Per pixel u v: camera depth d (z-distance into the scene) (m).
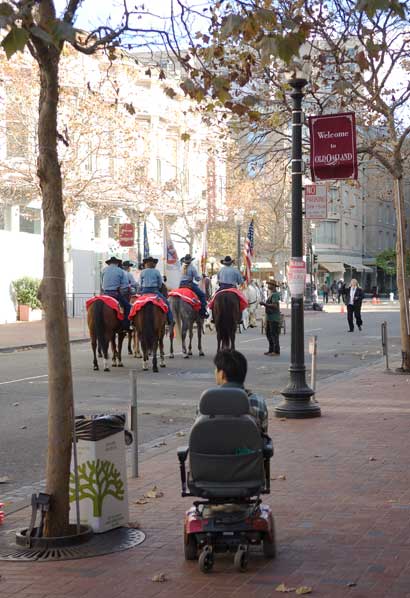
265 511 6.92
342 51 14.55
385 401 15.79
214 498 6.69
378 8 6.50
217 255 57.06
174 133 50.00
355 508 8.27
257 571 6.52
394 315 52.78
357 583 6.18
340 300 83.12
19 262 42.97
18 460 11.28
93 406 15.75
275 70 19.91
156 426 13.83
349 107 22.16
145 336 21.55
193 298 25.58
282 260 69.69
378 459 10.61
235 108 9.27
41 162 7.19
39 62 7.11
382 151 22.62
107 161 44.56
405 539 7.22
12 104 36.62
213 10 11.58
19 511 8.55
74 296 47.78
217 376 7.41
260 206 56.75
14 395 17.25
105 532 7.59
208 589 6.17
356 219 95.88
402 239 20.53
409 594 5.94
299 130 14.16
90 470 7.55
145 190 45.84
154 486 9.39
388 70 18.89
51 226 7.21
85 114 36.84
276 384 19.11
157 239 52.09
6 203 42.50
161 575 6.41
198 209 50.91
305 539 7.29
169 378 20.27
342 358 25.27
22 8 6.32
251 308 40.53
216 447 6.65
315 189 14.71
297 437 12.21
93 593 6.14
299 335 14.22
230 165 42.16
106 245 50.38
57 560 6.91
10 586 6.32
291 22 7.17
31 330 36.56
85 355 26.50
